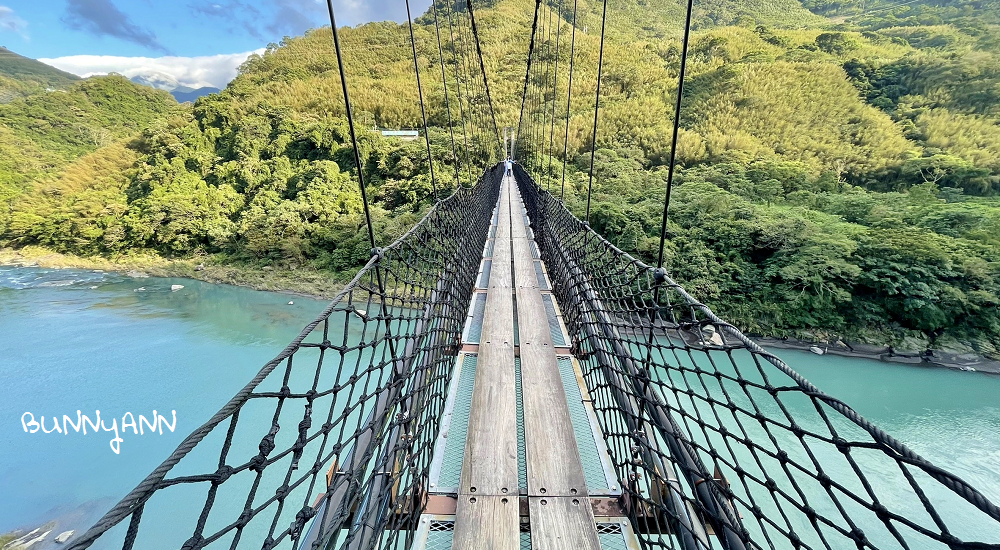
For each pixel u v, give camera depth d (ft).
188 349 44.83
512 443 4.79
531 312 8.37
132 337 47.93
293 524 2.53
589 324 6.56
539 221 17.35
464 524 3.87
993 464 26.30
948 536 1.61
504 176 51.70
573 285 8.02
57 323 51.85
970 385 34.68
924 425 29.89
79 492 27.30
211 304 58.08
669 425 3.95
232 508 22.82
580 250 8.81
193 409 35.27
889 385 34.83
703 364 30.40
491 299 9.12
